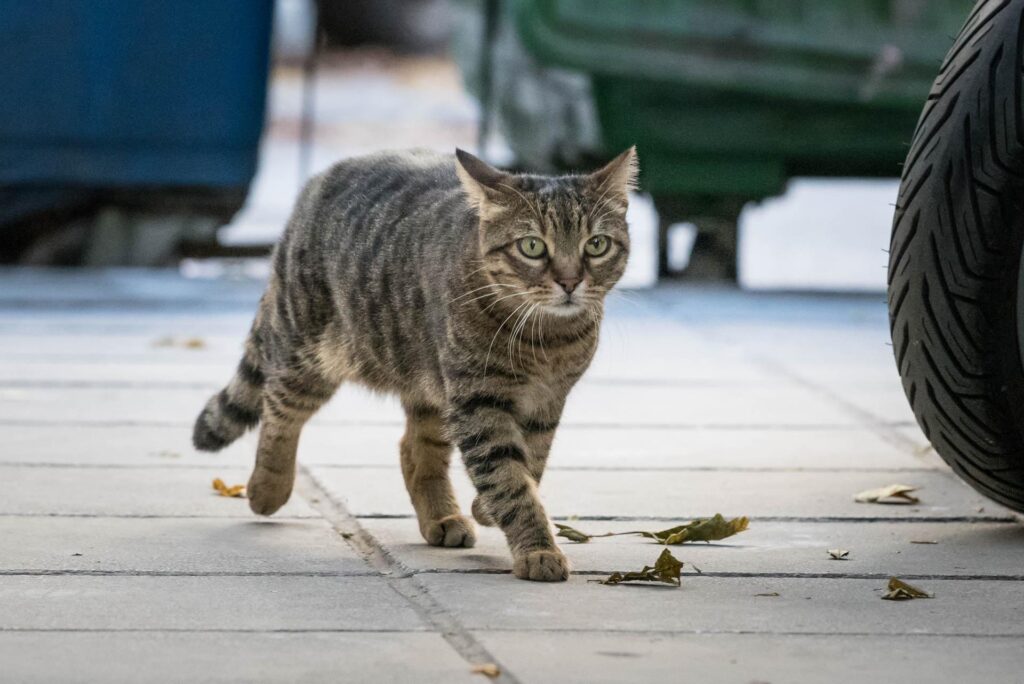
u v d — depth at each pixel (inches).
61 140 607.2
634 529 264.8
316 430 354.9
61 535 252.1
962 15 590.9
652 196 634.2
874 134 614.2
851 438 352.5
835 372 443.5
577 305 255.9
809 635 198.1
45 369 427.5
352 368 273.7
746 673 181.0
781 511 279.1
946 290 234.2
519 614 207.8
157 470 308.2
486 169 260.2
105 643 191.5
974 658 187.8
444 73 1487.5
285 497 272.5
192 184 621.6
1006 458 243.9
